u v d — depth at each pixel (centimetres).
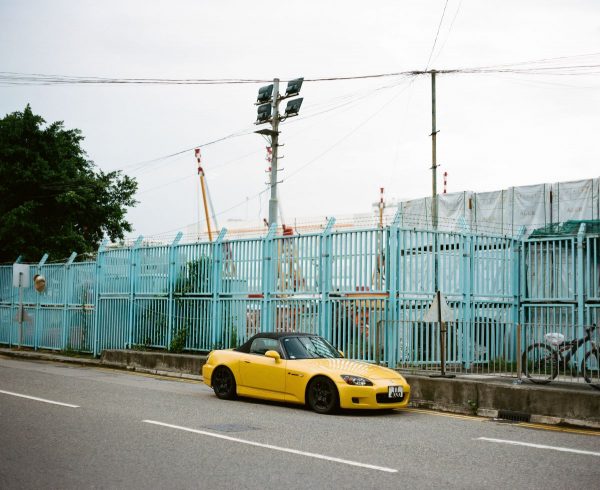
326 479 662
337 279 1577
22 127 3152
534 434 994
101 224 3422
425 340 1517
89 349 2255
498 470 726
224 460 735
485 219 2269
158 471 678
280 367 1213
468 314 1684
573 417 1093
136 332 2064
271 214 2812
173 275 1972
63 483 626
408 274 1547
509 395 1177
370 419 1098
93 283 2266
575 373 1236
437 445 867
